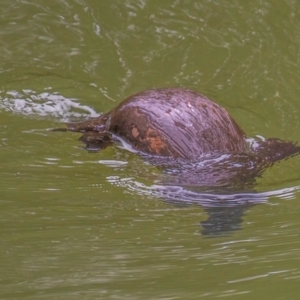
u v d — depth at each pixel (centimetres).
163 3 2527
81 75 2125
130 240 1167
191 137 1502
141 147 1541
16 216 1260
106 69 2166
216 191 1353
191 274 1037
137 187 1402
